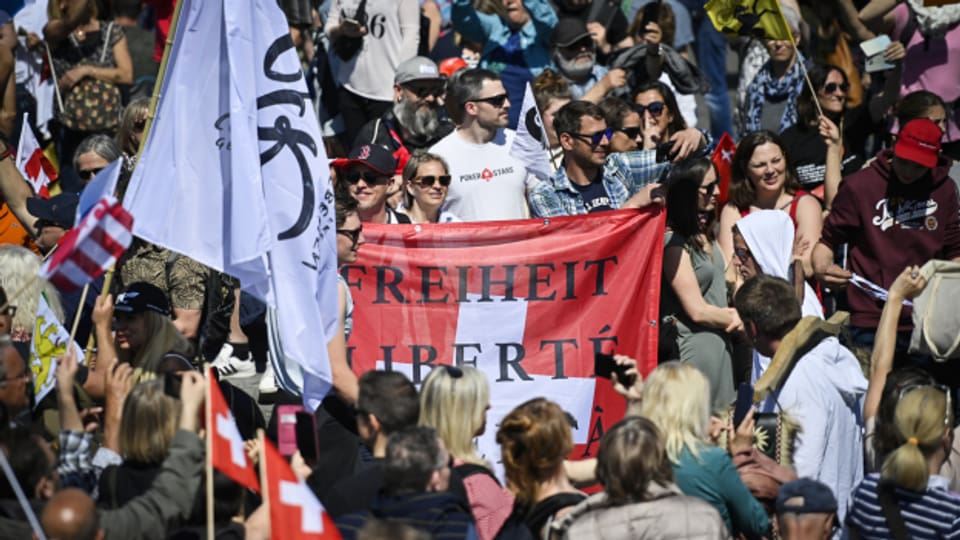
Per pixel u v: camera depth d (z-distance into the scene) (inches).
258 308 967.0
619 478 589.0
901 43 1202.6
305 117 706.2
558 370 853.2
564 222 857.5
